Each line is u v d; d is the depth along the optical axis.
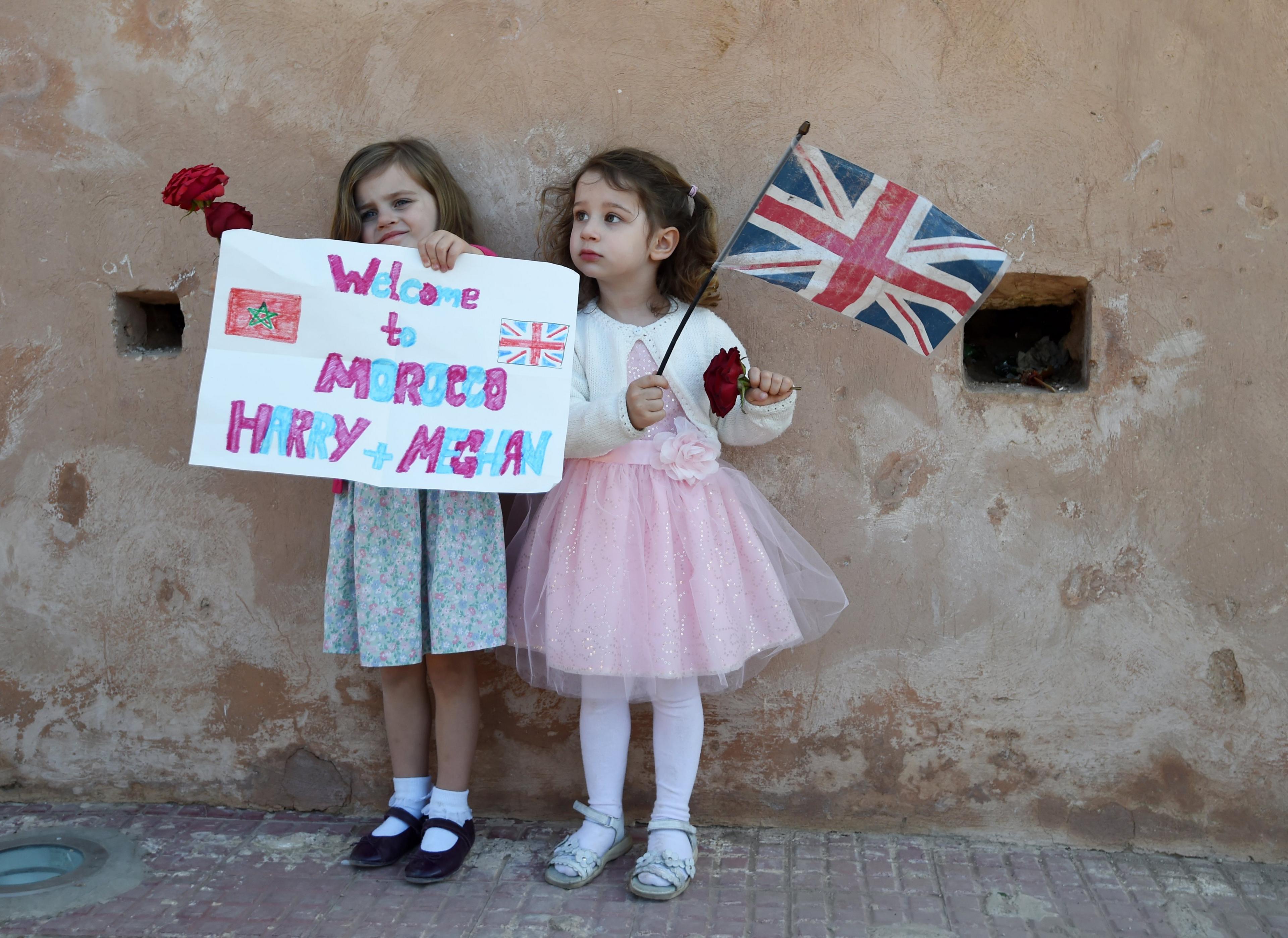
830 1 2.34
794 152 2.04
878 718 2.47
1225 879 2.31
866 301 2.14
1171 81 2.32
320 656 2.55
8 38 2.47
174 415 2.52
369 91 2.43
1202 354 2.37
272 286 2.14
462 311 2.17
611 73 2.40
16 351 2.53
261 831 2.49
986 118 2.35
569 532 2.22
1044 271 2.37
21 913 2.12
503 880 2.27
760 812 2.52
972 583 2.43
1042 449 2.40
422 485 2.13
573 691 2.27
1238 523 2.38
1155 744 2.42
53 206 2.50
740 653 2.16
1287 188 2.33
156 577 2.57
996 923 2.11
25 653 2.60
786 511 2.46
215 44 2.44
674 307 2.36
